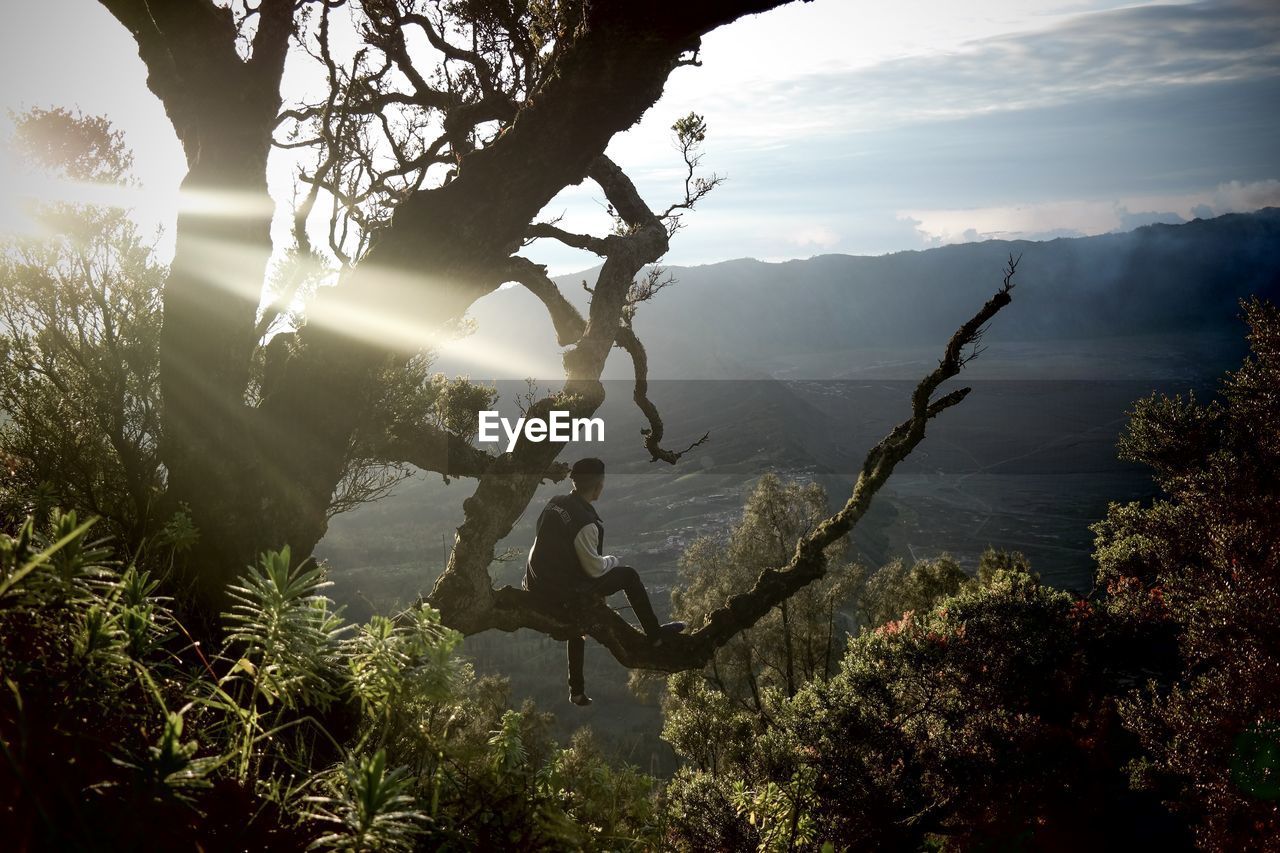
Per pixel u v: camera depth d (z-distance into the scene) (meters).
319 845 1.20
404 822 1.18
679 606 27.83
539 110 3.87
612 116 3.86
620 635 4.67
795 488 25.02
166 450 3.82
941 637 9.63
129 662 1.14
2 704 1.02
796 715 8.90
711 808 5.04
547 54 4.88
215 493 3.80
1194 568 8.00
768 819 3.93
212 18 4.07
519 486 4.30
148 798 1.00
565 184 4.12
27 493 3.11
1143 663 9.60
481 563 4.24
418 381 5.70
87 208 4.47
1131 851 7.70
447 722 1.81
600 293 4.93
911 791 8.14
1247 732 6.42
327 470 4.31
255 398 5.49
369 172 6.71
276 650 1.26
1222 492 8.07
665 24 3.53
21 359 4.13
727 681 24.05
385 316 4.14
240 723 1.29
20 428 3.98
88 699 1.11
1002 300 4.82
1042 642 9.06
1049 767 8.38
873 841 8.02
